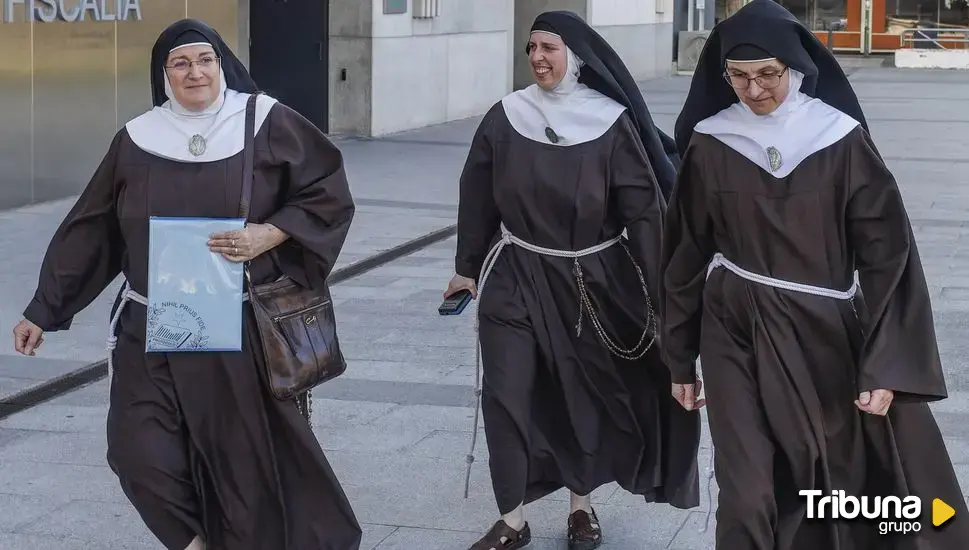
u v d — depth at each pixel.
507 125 4.56
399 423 6.06
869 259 3.56
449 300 4.72
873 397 3.46
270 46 18.02
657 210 4.51
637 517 4.92
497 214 4.66
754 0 3.61
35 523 4.83
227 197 3.79
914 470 3.67
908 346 3.50
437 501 5.07
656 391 4.62
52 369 6.89
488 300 4.59
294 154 3.86
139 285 3.83
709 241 3.76
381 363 7.13
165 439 3.81
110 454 3.87
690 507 4.68
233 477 3.86
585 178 4.47
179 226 3.74
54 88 12.28
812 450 3.56
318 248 3.85
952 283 9.02
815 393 3.58
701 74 3.74
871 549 3.69
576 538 4.59
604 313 4.55
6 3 11.55
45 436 5.88
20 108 11.85
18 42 11.77
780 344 3.58
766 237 3.58
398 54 18.38
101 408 6.33
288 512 3.91
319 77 17.92
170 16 13.91
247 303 3.82
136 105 13.47
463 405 6.37
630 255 4.61
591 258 4.54
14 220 11.24
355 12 17.69
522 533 4.58
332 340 3.95
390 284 9.21
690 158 3.68
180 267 3.74
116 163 3.84
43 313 3.90
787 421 3.57
